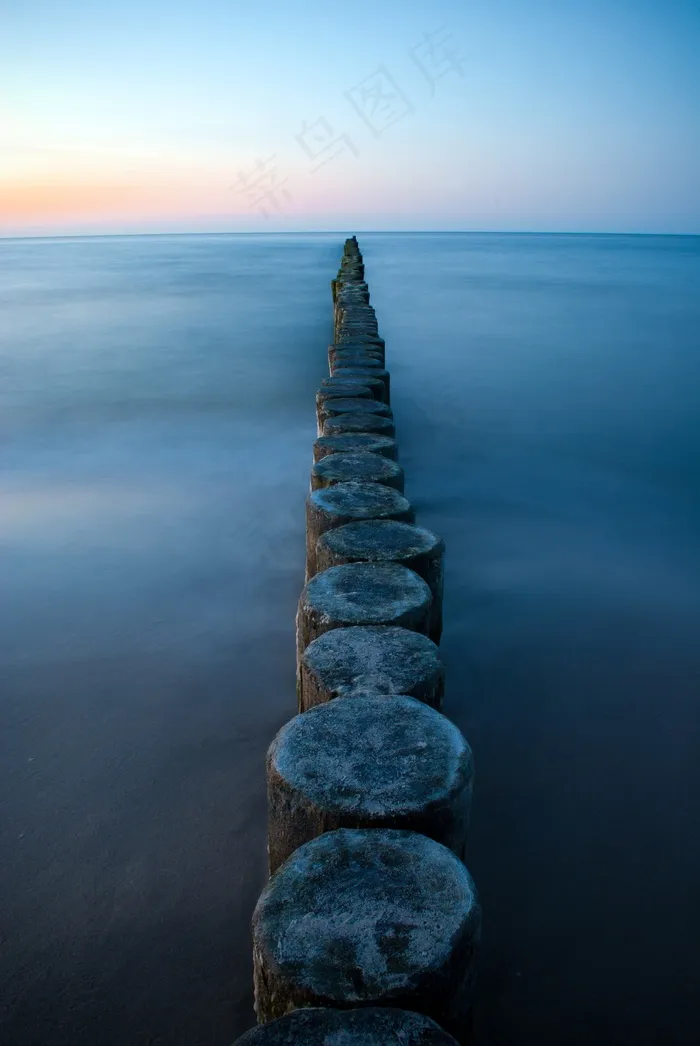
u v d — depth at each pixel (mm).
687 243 86250
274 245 68750
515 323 15125
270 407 8523
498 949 2199
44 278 27688
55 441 7320
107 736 3100
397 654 2002
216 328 14336
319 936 1259
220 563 4664
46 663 3609
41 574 4508
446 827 1526
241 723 3182
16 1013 2008
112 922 2266
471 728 3158
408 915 1288
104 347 12484
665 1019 2025
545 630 3908
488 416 8359
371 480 3365
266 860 2479
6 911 2303
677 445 7441
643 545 5074
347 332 7672
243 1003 2029
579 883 2426
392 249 58500
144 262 38625
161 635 3850
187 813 2688
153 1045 1939
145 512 5508
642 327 14719
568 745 3070
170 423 7922
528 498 5977
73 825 2637
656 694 3402
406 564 2602
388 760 1599
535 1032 1988
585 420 8242
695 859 2529
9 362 11297
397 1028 1126
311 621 2240
